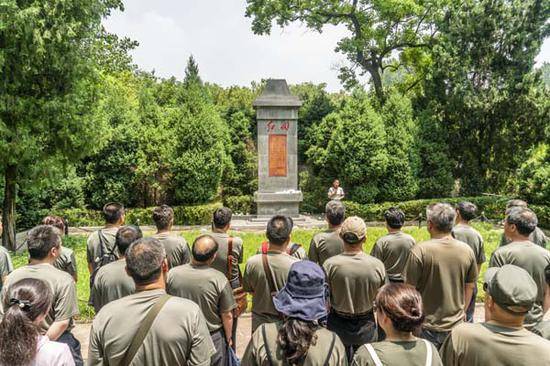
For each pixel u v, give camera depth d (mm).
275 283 3701
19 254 11656
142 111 18938
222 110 23188
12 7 10203
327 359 2250
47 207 16922
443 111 20156
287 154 17219
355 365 2225
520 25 18172
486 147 19297
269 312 3760
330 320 3820
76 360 3582
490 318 2457
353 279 3697
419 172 19547
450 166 19500
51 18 11078
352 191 19344
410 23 22438
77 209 16969
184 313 2482
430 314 3744
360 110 19141
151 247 2621
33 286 2436
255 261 3799
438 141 19641
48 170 12195
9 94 11227
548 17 18328
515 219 3908
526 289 2309
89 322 6367
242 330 6227
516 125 18500
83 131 12406
